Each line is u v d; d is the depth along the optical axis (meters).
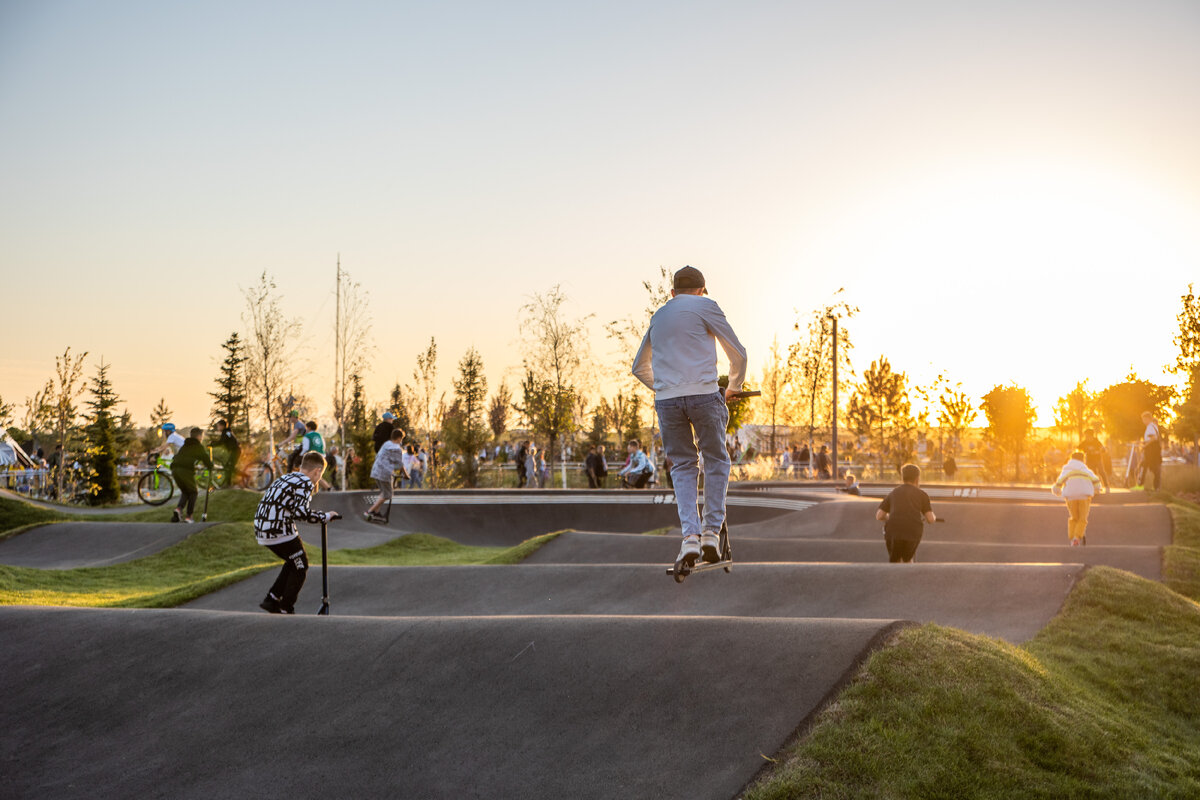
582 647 5.80
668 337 4.89
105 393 38.19
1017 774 4.52
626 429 41.66
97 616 7.04
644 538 14.98
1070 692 5.88
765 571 10.10
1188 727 6.02
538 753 4.82
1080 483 14.23
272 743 5.15
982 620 8.12
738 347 4.80
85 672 6.12
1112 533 16.02
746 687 5.17
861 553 13.60
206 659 6.18
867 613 8.65
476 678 5.60
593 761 4.70
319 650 6.16
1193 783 4.81
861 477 34.88
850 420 38.00
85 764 5.07
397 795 4.59
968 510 17.62
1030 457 33.12
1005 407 32.97
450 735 5.06
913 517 10.41
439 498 22.86
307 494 8.66
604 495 22.80
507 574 11.17
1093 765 4.76
